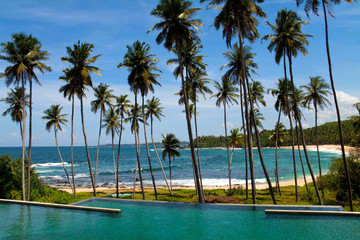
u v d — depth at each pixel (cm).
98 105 3394
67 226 1337
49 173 7494
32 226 1341
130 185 5050
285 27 2231
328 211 1365
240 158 12194
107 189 4428
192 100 3328
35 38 2384
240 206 1634
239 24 2081
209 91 2983
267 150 18712
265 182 4881
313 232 1165
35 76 2461
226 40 2191
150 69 2739
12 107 3178
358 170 2319
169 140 3712
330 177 2519
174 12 2017
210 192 3516
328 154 11394
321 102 2980
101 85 3356
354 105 2920
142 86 2800
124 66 2650
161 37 2123
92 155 17275
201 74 2916
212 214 1501
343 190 2406
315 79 2952
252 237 1136
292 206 1555
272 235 1150
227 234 1185
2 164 2598
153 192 3809
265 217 1404
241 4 1950
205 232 1214
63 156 16300
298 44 2261
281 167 7444
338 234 1135
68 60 2580
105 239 1148
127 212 1599
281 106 3309
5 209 1695
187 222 1370
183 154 16962
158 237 1167
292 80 2238
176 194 3497
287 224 1280
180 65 2100
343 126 14450
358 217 1331
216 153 17425
